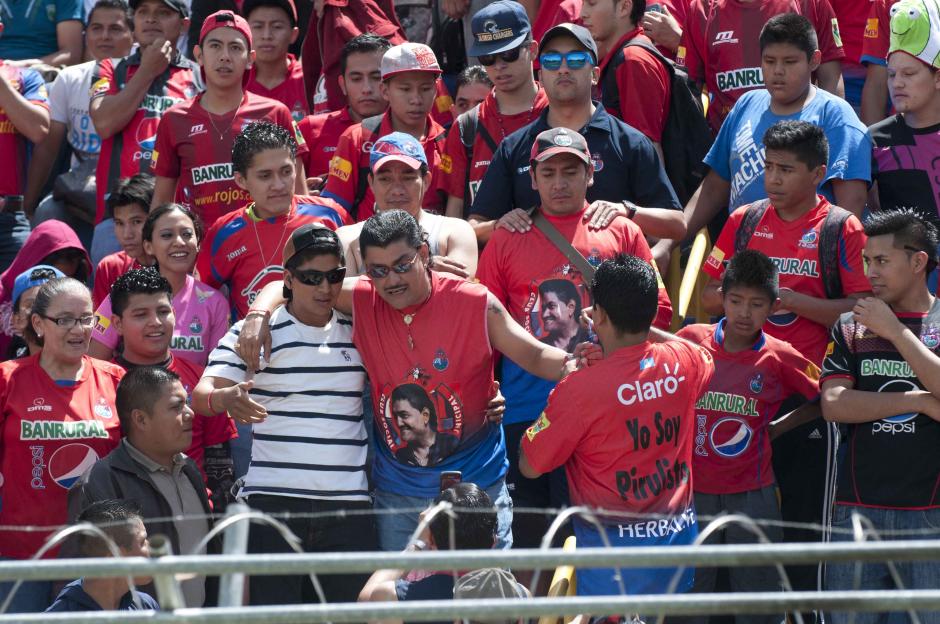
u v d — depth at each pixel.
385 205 20.52
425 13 33.09
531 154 20.50
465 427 17.62
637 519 16.62
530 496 19.81
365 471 18.44
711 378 19.22
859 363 18.33
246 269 21.95
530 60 24.56
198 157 24.81
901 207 23.14
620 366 16.73
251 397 17.84
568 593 15.98
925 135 23.12
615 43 25.27
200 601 17.20
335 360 17.92
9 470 19.59
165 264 21.77
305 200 22.59
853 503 18.17
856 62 29.34
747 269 19.22
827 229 20.55
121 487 18.11
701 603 9.00
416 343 17.59
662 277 22.52
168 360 20.77
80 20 34.28
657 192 22.12
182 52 33.31
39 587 18.30
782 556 8.95
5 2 33.88
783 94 22.88
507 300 20.41
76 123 30.12
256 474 17.80
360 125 25.00
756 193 23.05
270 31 29.81
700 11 26.95
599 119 22.25
